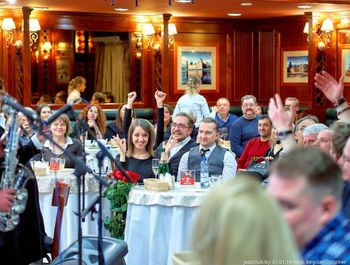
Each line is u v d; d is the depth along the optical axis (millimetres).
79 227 3709
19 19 12727
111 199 5996
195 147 6438
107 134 9641
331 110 13578
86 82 13727
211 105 14586
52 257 5035
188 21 14359
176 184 6113
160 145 7094
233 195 1462
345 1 12195
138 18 13930
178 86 14352
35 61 13227
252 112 9258
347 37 13531
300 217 1896
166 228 5707
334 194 1931
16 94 12898
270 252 1431
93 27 13648
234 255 1421
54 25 13344
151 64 14062
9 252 4195
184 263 2684
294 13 13781
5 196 3873
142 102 14078
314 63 13680
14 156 3832
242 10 13211
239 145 9273
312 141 5012
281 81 14484
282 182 1912
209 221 1461
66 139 7043
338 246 1981
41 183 6312
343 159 2941
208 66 14562
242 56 14719
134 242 5770
